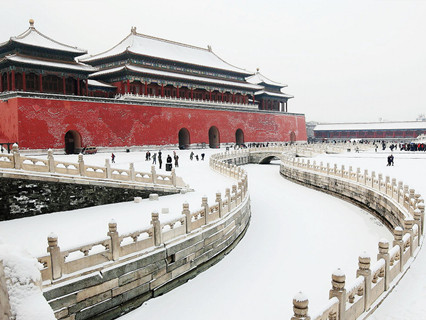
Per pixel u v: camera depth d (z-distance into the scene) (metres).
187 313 14.02
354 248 21.78
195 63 80.62
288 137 104.75
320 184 40.31
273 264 19.36
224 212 20.91
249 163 70.81
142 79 69.56
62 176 21.61
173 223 15.98
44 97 51.19
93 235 16.16
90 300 12.06
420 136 106.31
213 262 18.89
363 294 9.55
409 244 13.41
